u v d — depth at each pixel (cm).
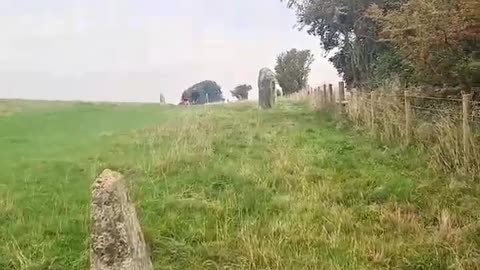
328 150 1501
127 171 1266
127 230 673
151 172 1262
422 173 1188
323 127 1931
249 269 784
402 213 977
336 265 779
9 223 949
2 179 1226
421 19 1534
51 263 805
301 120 2159
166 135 1783
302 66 5003
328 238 875
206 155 1405
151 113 2762
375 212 983
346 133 1758
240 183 1157
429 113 1513
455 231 859
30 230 914
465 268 757
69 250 849
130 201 720
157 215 980
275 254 812
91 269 668
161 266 795
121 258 660
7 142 1775
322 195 1081
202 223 944
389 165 1297
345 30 3359
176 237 895
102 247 660
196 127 1895
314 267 778
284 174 1217
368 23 2988
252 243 848
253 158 1417
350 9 3147
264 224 934
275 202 1037
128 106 3241
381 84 2450
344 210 995
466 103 1146
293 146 1570
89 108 3008
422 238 859
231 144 1611
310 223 935
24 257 811
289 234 888
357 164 1320
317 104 2484
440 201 1004
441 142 1235
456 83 1579
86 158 1454
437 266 770
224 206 1016
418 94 1644
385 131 1551
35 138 1878
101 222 663
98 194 668
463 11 1341
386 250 823
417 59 1619
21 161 1425
